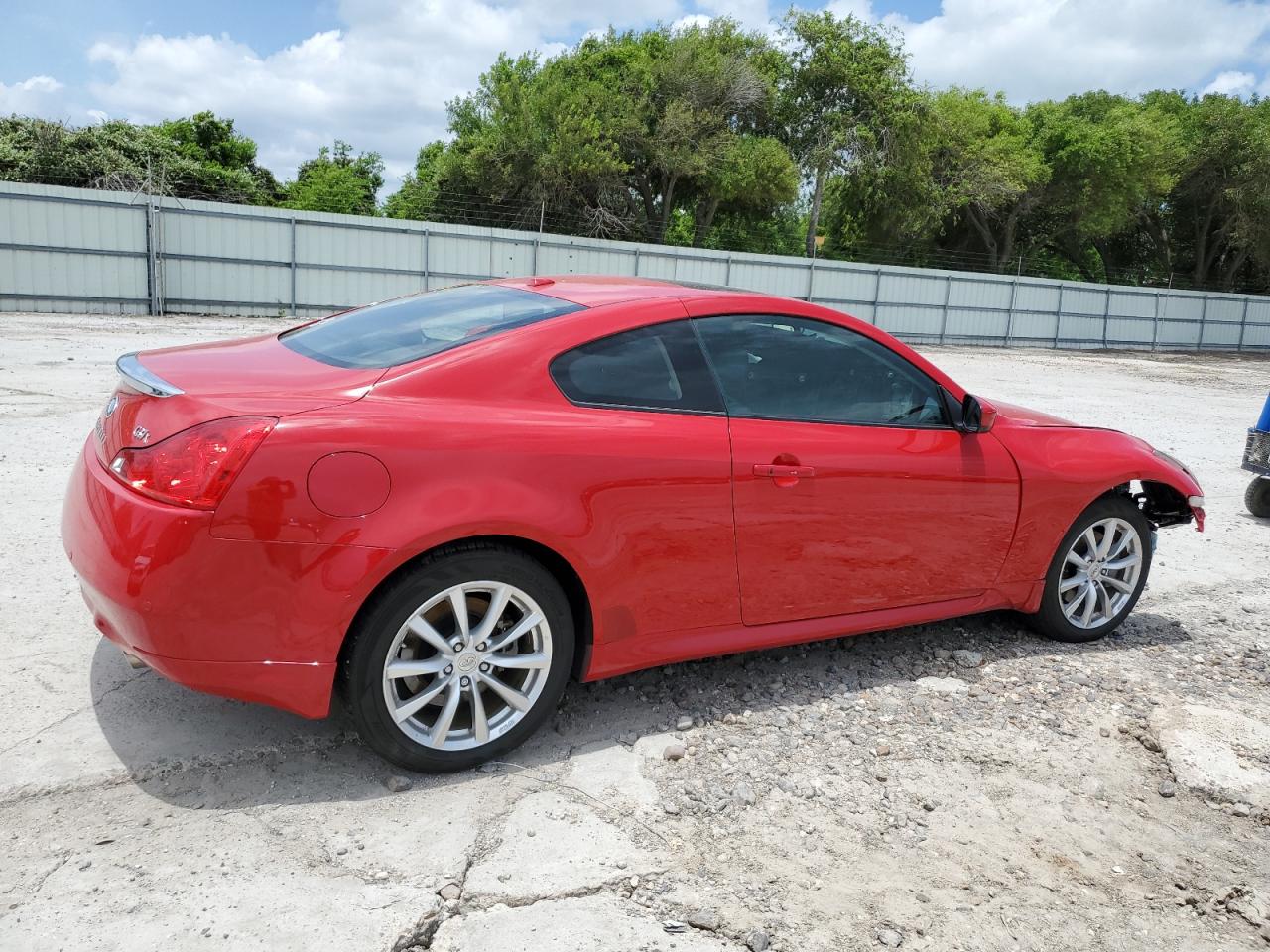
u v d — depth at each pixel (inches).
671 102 1480.1
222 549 92.3
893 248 1786.4
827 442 129.1
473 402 106.5
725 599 123.7
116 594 93.1
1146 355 1387.8
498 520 102.3
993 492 146.0
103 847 90.8
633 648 118.4
